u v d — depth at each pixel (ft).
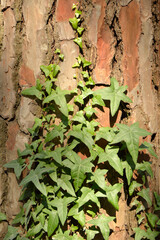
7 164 2.98
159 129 3.15
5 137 3.05
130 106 3.06
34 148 2.97
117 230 3.06
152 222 3.07
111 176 3.04
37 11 3.00
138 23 3.06
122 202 3.07
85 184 3.00
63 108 2.92
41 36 3.00
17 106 3.04
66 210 2.90
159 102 3.14
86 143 2.93
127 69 3.06
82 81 3.01
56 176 2.91
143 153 3.08
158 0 3.09
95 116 3.03
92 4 3.00
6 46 3.02
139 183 3.07
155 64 3.12
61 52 3.01
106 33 3.02
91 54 3.01
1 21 3.02
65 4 2.99
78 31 3.00
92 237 2.96
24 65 3.02
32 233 2.95
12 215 3.04
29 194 2.98
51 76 3.00
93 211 3.01
